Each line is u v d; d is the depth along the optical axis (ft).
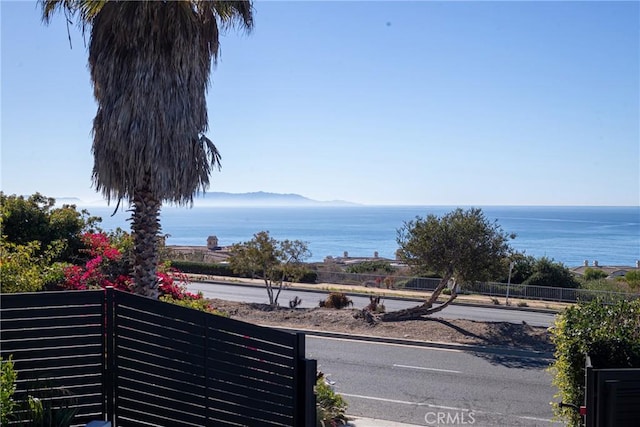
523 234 565.94
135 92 31.40
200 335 20.85
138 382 21.36
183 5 31.27
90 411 21.21
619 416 19.99
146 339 21.31
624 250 391.45
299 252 89.61
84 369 21.16
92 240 54.80
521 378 49.88
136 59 31.53
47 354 20.75
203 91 34.01
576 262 312.09
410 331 67.67
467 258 69.77
